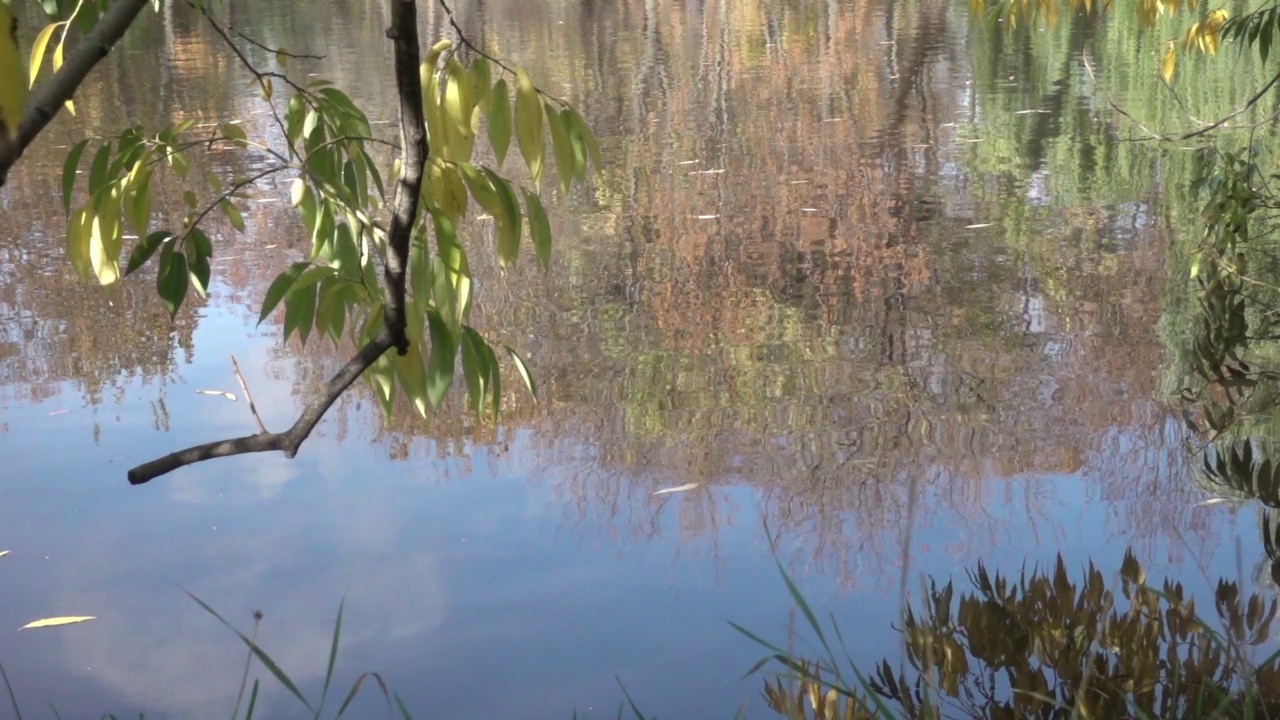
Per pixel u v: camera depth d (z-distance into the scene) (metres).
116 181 2.08
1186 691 2.80
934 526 3.80
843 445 4.41
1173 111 10.28
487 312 5.91
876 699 2.47
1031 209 7.55
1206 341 5.30
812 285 6.23
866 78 13.22
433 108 1.96
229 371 5.27
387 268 1.86
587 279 6.40
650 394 4.90
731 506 3.98
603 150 9.67
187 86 12.99
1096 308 5.79
